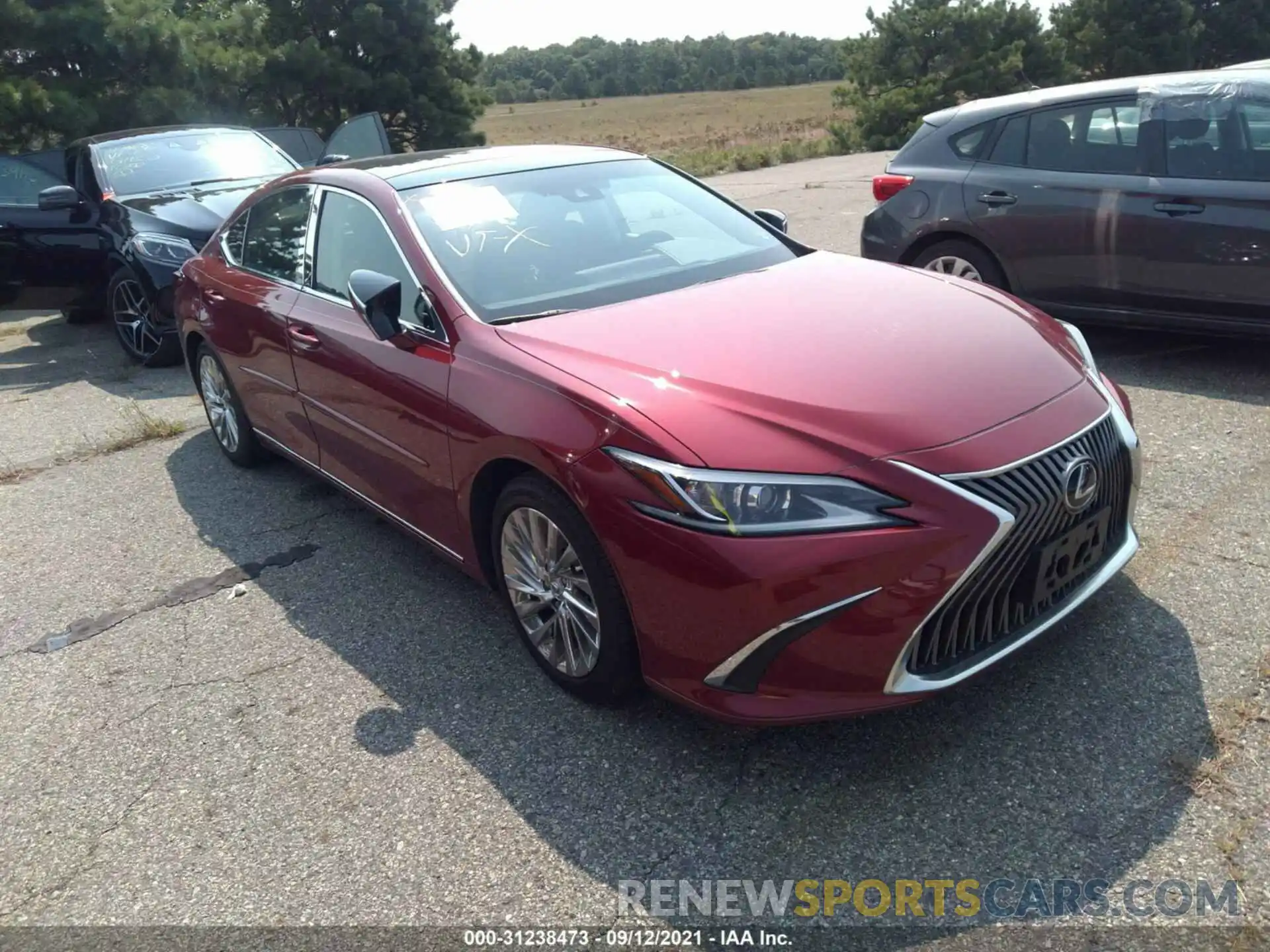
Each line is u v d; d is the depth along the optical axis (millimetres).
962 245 6410
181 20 15578
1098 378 3277
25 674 3830
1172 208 5406
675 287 3721
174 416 6777
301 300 4395
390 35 19484
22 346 9562
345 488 4445
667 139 46719
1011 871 2445
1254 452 4469
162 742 3322
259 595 4238
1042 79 36875
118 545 4871
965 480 2596
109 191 8352
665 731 3088
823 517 2541
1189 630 3240
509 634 3740
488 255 3770
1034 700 3012
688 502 2623
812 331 3195
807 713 2633
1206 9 37094
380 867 2682
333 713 3367
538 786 2914
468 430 3281
